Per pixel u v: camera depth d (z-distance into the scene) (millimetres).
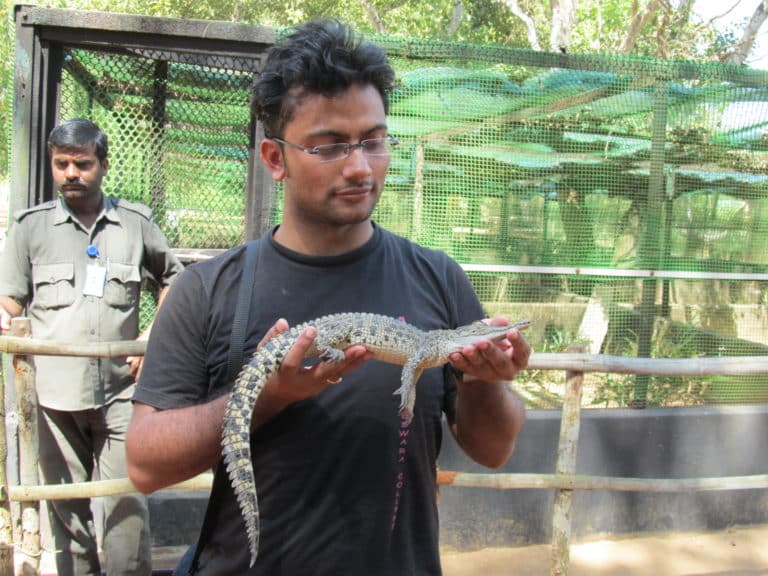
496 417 2131
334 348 1943
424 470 2037
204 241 5484
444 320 2195
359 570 1892
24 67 4523
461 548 5086
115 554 3893
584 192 5781
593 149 5836
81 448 4129
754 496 5543
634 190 5828
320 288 2033
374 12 16484
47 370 3936
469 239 5531
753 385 6020
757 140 5906
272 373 1822
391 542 1932
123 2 15680
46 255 4023
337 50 1857
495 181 5562
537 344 6633
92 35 4590
